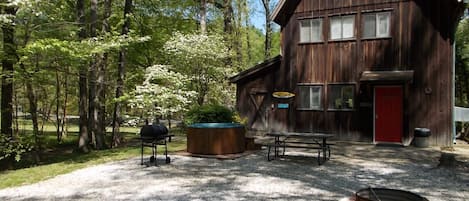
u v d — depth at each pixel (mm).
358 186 6805
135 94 13094
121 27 15664
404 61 13125
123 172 8398
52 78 14320
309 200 5844
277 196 6094
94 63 13164
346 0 14180
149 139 9320
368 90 13711
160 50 17484
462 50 19656
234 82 16438
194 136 10812
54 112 19062
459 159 9828
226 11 22875
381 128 13516
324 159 9656
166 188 6730
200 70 16922
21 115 13508
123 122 16109
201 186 6855
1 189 6945
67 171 8727
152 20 18734
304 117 14938
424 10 12844
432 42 12711
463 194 6211
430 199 5902
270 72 15719
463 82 20281
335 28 14414
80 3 13039
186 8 20312
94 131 14438
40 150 13234
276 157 10250
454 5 12242
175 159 10133
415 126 12938
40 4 9320
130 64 17844
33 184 7348
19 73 9672
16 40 9961
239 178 7551
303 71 15016
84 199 6062
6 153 10164
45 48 8898
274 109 15578
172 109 13469
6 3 8891
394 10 13305
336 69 14344
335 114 14328
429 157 10195
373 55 13641
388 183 7051
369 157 10227
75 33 11297
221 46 17531
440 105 12578
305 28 15016
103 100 14898
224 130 10547
